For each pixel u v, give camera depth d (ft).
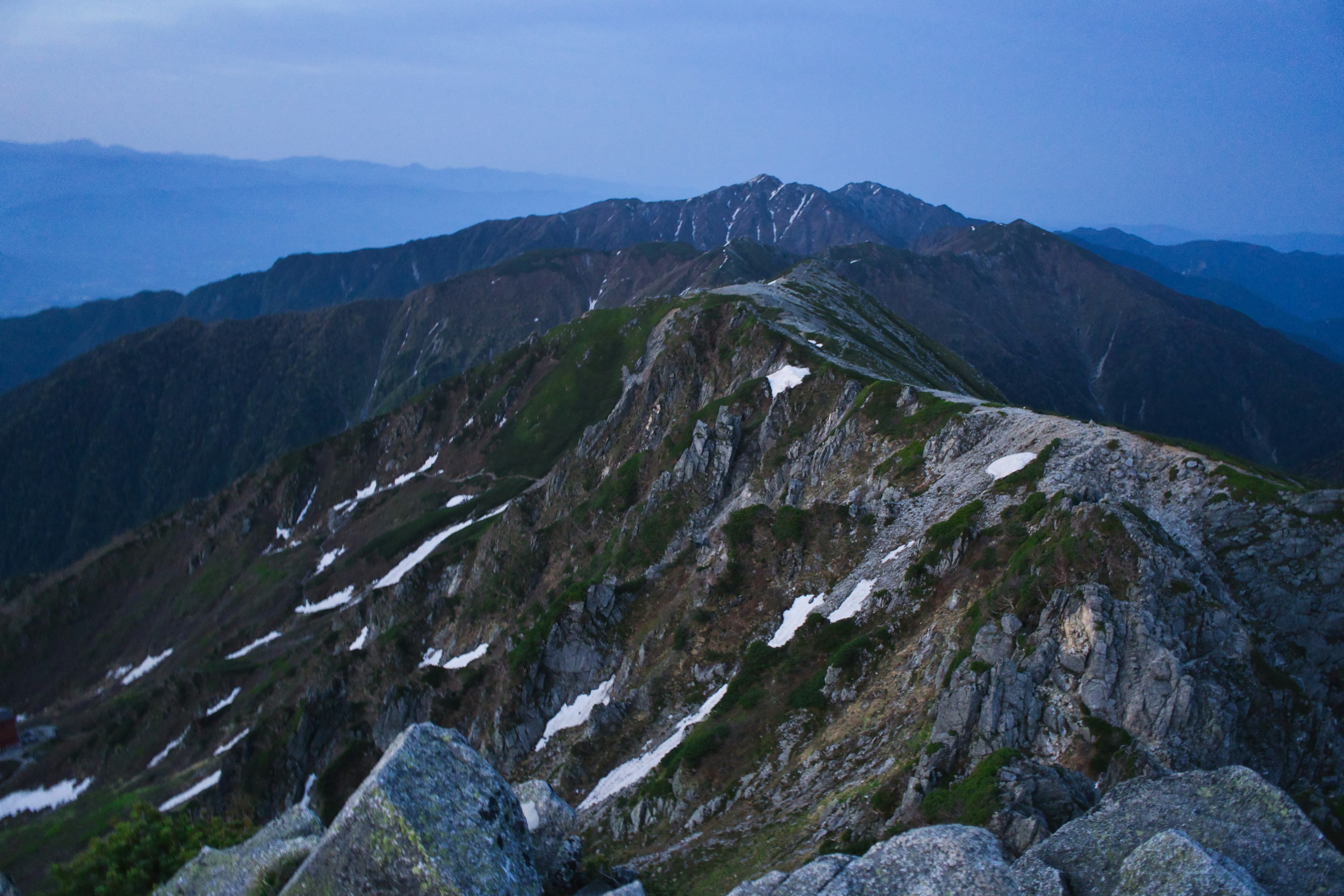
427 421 616.39
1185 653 111.14
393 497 570.87
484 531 415.64
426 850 50.44
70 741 441.68
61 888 84.33
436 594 382.01
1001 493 167.84
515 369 607.37
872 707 135.13
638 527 273.95
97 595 614.75
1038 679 111.45
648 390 372.38
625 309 592.19
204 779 334.44
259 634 501.15
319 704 311.06
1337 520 138.31
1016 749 91.25
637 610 231.09
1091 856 51.72
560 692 226.17
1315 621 132.36
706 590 201.26
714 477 272.51
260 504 618.44
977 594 143.33
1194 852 45.55
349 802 53.57
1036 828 67.92
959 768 102.94
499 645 279.69
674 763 151.64
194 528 634.84
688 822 137.80
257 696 382.01
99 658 575.79
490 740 226.58
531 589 315.78
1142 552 122.62
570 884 60.08
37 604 611.47
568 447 520.01
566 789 179.63
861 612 164.45
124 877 81.97
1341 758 106.01
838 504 204.23
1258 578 138.51
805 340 339.77
